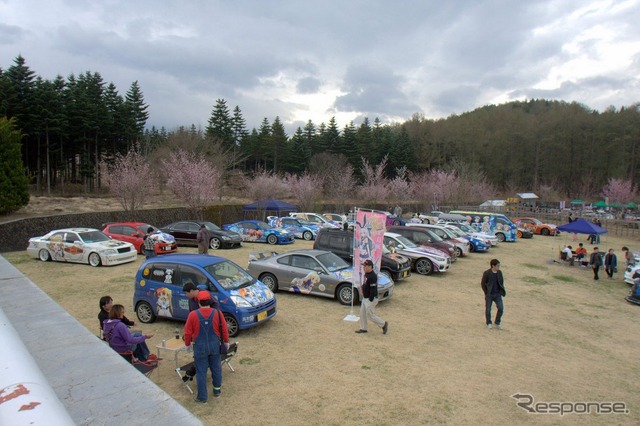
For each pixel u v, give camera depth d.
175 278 9.50
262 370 7.36
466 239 24.19
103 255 16.41
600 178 82.31
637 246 31.30
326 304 11.73
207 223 23.45
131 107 53.53
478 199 62.62
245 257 19.20
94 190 50.41
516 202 67.06
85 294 12.25
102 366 2.52
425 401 6.38
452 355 8.38
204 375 6.10
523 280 16.83
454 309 11.84
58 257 17.27
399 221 32.78
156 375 7.11
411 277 16.30
